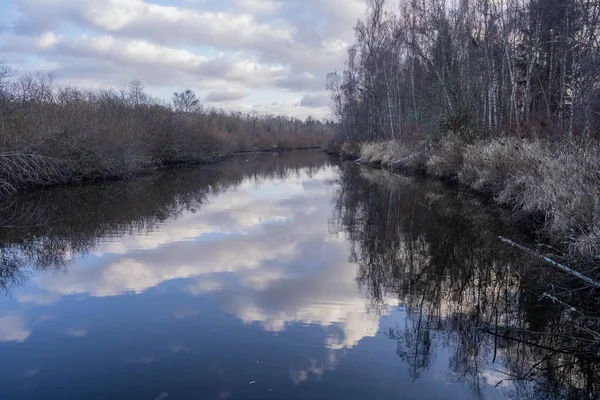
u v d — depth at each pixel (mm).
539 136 12852
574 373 4066
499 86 20359
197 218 12148
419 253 8102
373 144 30094
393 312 5457
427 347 4539
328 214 12562
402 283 6516
